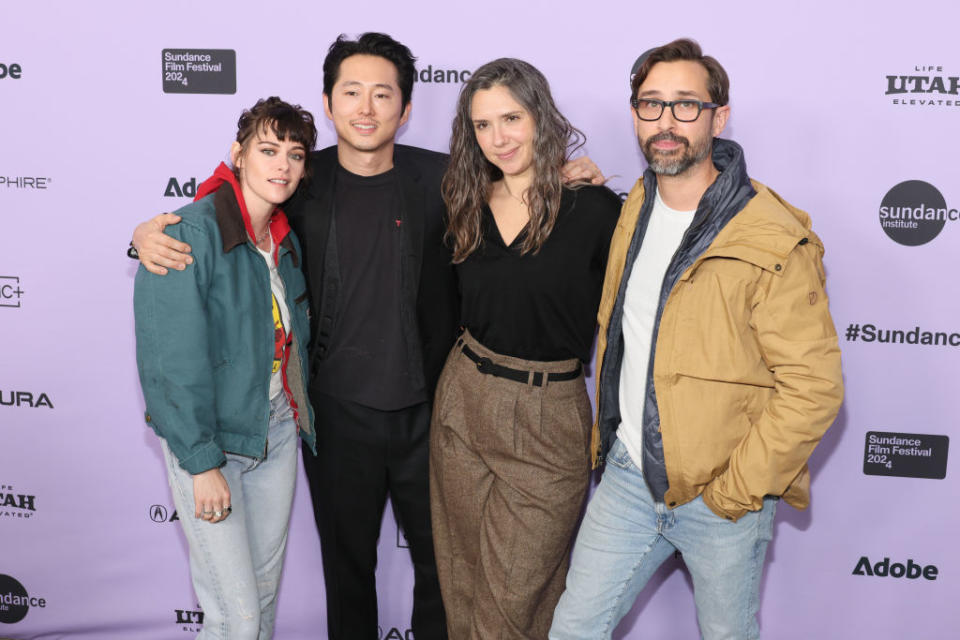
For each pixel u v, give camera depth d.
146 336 1.53
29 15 2.14
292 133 1.59
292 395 1.83
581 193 1.68
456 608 1.87
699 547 1.56
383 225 1.85
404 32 2.06
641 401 1.59
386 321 1.86
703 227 1.46
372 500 1.98
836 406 1.40
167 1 2.10
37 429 2.35
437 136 2.10
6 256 2.26
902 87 1.95
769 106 1.99
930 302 2.03
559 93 2.04
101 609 2.40
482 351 1.74
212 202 1.62
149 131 2.17
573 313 1.69
